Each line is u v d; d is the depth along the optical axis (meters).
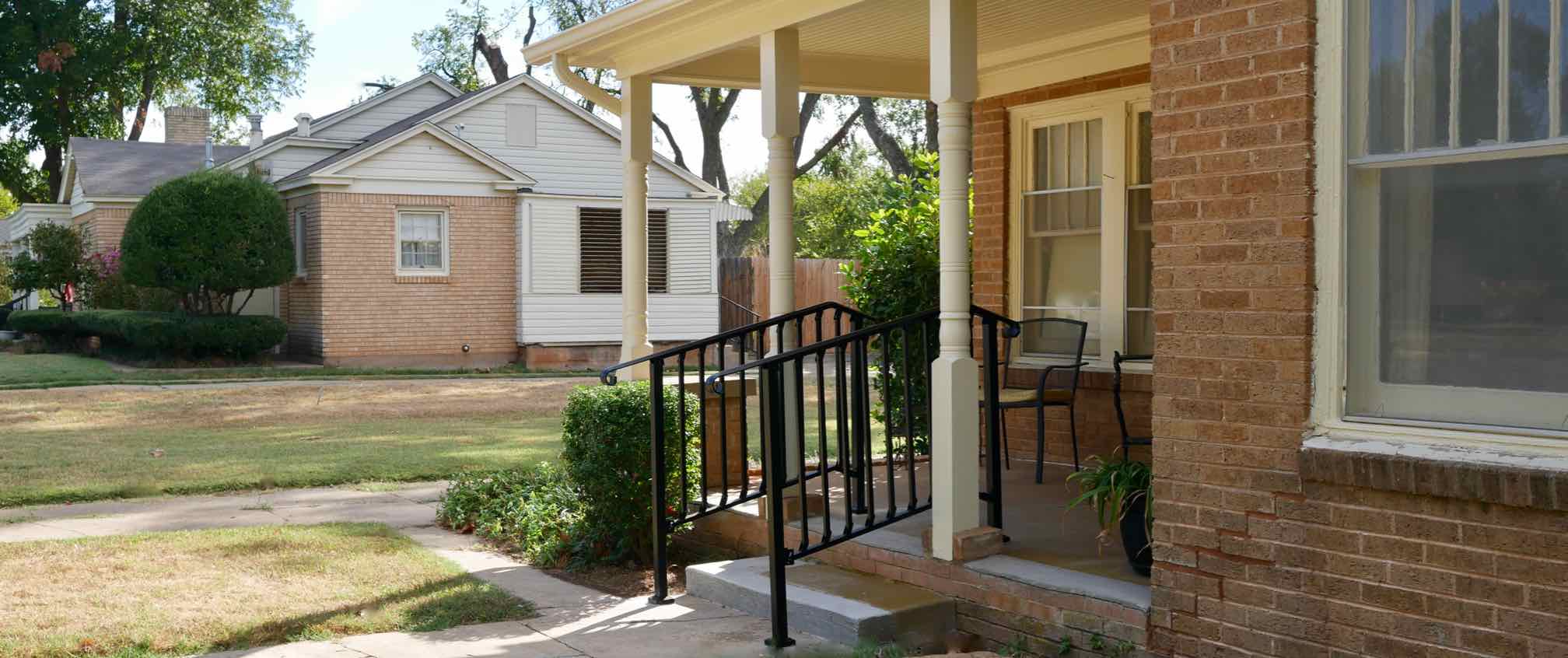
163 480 9.30
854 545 5.55
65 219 27.66
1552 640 3.26
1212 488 4.02
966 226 5.05
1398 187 3.68
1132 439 6.45
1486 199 3.51
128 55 33.22
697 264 23.94
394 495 9.02
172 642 4.84
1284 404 3.81
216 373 20.08
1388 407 3.70
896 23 6.69
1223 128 3.95
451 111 22.67
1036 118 7.86
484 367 22.69
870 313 8.24
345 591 5.76
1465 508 3.42
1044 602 4.61
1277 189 3.80
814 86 7.78
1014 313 7.96
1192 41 4.04
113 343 22.64
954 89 4.97
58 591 5.70
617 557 6.46
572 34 7.18
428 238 22.30
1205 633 4.06
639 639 4.93
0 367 20.59
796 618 5.00
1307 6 3.72
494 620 5.29
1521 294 3.45
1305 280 3.75
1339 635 3.70
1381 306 3.71
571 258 23.22
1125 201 7.28
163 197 20.16
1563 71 3.34
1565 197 3.36
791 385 6.68
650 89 7.52
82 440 11.90
